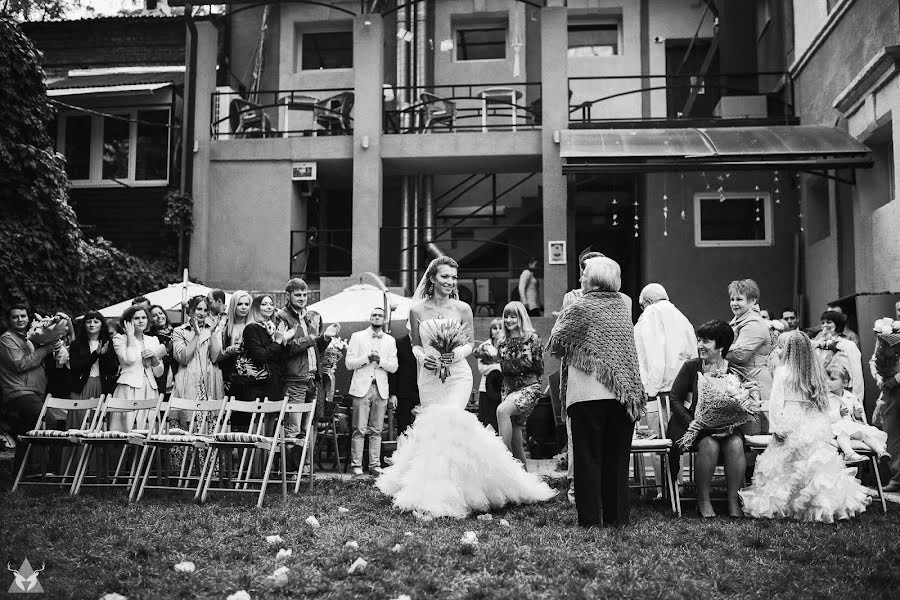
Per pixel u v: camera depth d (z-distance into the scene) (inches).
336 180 730.8
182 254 652.1
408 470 291.3
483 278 723.4
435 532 234.8
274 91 686.5
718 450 270.8
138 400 316.5
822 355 374.0
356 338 392.8
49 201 545.3
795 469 267.9
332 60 815.1
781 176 630.5
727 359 308.7
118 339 352.8
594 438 245.8
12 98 536.1
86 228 673.6
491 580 183.8
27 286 521.3
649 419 308.8
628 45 794.2
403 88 679.7
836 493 262.7
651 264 631.2
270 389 342.3
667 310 310.7
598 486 245.3
